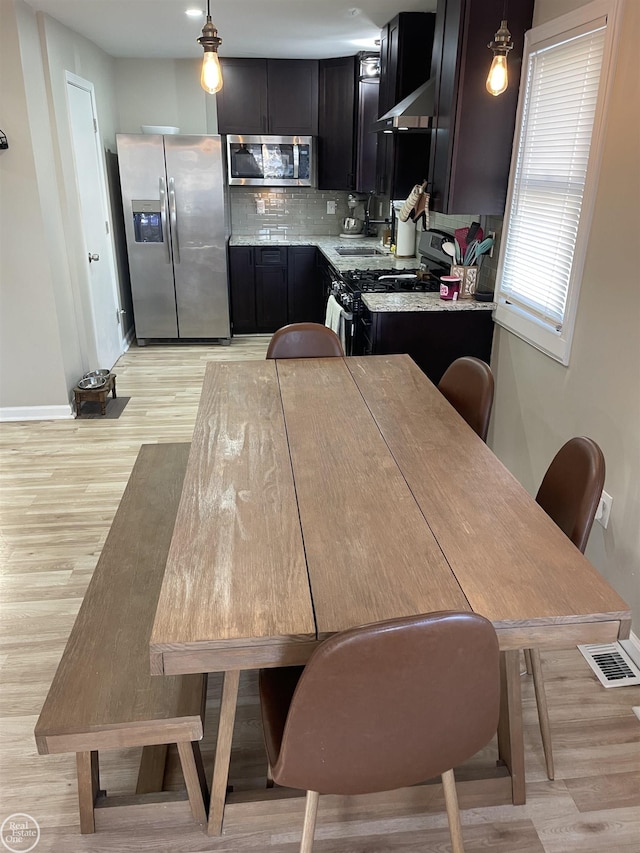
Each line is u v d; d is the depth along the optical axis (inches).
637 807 66.3
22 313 154.0
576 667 84.1
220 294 221.3
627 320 83.2
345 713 42.3
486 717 47.2
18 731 74.4
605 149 87.0
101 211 193.5
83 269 175.3
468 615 40.6
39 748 53.2
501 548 55.2
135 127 222.4
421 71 154.5
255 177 222.8
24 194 144.3
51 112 153.1
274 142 218.4
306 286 233.1
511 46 84.5
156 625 46.0
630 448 83.0
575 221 97.7
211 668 45.9
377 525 58.7
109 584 69.3
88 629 62.7
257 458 72.3
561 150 101.7
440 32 123.7
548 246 107.0
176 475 93.4
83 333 177.3
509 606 47.8
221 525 58.7
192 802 62.4
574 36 95.2
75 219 168.9
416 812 65.4
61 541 111.0
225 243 215.3
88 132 181.2
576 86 96.3
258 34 172.4
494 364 132.9
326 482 66.9
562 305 102.5
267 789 64.3
